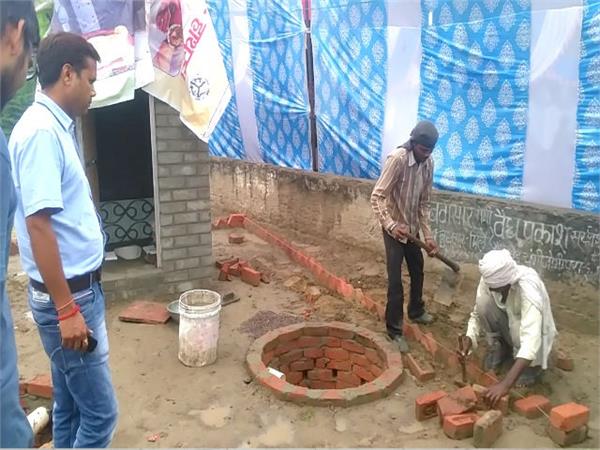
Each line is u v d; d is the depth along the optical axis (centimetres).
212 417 344
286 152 773
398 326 432
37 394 370
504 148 499
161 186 524
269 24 719
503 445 309
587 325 440
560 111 454
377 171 635
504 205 490
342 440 320
